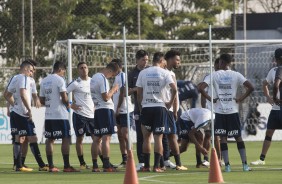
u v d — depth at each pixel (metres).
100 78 41.62
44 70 71.81
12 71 69.94
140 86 40.88
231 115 40.84
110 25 88.94
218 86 40.88
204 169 42.91
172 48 76.44
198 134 44.31
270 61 74.38
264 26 88.94
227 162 40.94
